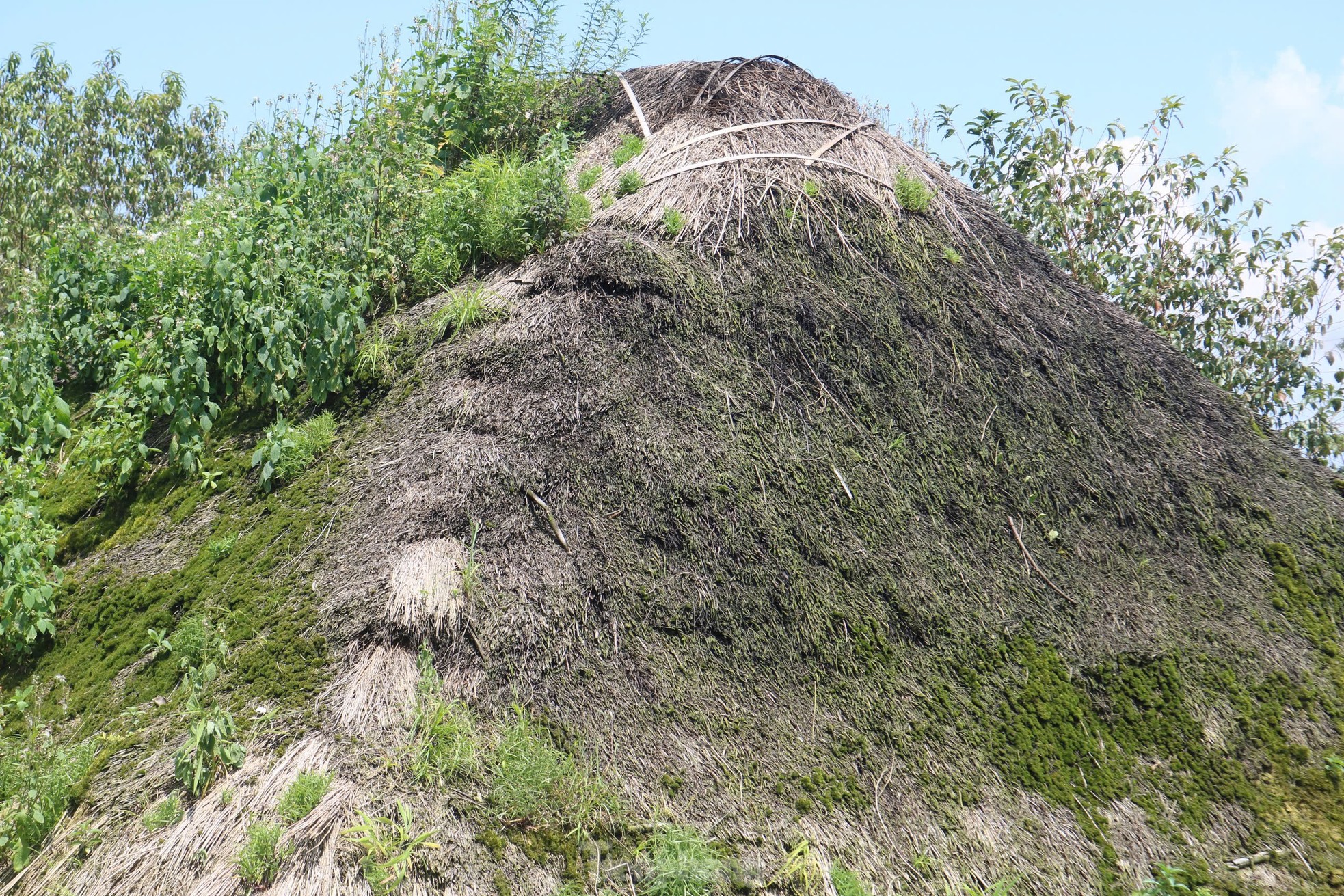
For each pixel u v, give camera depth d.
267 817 3.11
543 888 3.12
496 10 6.65
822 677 3.92
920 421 4.85
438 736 3.36
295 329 4.89
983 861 3.57
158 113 11.23
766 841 3.39
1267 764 4.23
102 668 4.00
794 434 4.54
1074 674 4.26
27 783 3.41
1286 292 9.12
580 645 3.72
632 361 4.51
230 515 4.47
